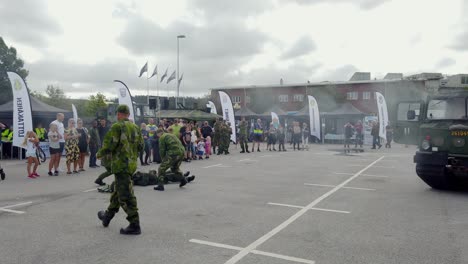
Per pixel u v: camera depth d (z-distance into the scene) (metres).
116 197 5.55
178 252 4.61
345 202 7.58
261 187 9.30
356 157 17.75
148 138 14.57
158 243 4.95
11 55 45.16
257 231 5.52
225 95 22.14
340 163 15.02
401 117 10.12
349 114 32.31
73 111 19.06
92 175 11.34
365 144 28.67
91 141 13.34
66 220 6.06
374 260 4.39
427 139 8.70
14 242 4.95
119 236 5.23
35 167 10.95
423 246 4.90
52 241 5.00
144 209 6.86
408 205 7.33
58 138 11.27
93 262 4.27
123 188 5.25
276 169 12.96
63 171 12.28
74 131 11.73
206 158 16.88
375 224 5.94
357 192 8.70
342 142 30.09
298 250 4.71
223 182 10.06
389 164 14.76
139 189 8.94
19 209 6.81
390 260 4.40
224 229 5.61
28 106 12.53
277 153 20.00
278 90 52.03
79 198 7.83
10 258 4.38
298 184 9.80
